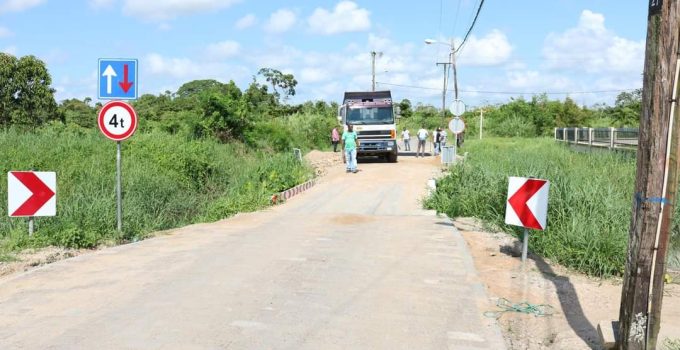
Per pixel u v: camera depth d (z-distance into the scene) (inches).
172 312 235.3
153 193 627.5
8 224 410.6
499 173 562.3
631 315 192.1
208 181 845.8
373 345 204.4
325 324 224.7
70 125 1152.8
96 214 430.6
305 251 364.2
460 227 478.3
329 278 294.7
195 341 203.3
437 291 274.2
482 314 242.7
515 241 404.8
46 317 228.5
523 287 290.2
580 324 235.9
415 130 2974.9
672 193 186.7
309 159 1279.5
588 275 320.2
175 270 307.9
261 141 1438.2
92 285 276.2
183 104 2226.9
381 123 1143.6
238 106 1336.1
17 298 254.7
